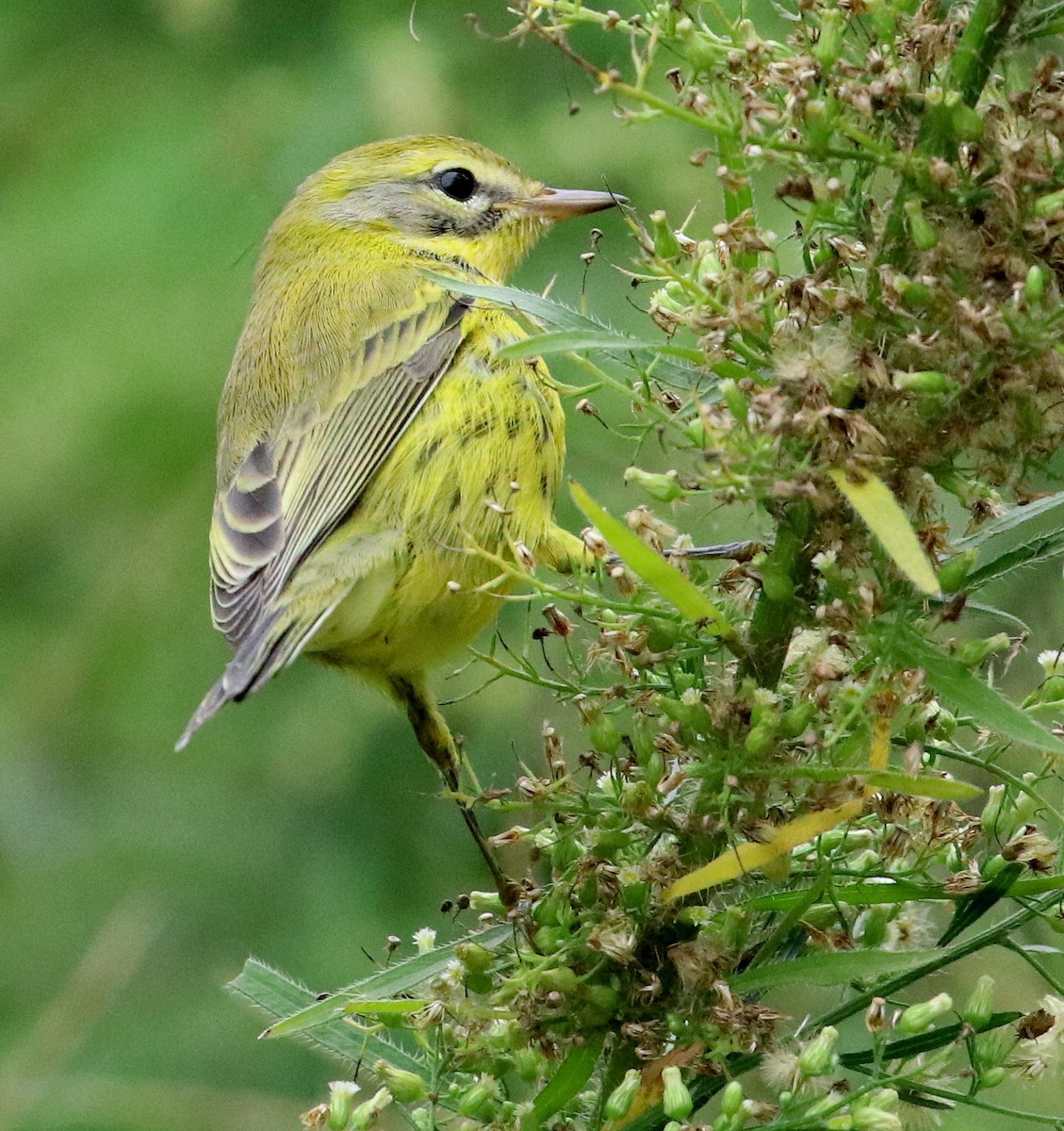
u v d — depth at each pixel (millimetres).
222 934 13617
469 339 8484
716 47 5223
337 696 14055
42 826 14469
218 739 14438
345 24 14305
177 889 13852
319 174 10312
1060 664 5746
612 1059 5586
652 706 5516
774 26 10133
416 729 8438
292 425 8672
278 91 14148
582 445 11961
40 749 14594
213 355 13914
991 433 5020
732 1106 5031
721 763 5234
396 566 8039
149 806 14352
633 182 13000
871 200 5242
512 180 10180
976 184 5047
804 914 5582
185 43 14719
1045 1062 5281
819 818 5176
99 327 14023
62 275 14078
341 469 8211
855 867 5805
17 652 14656
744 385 5168
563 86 13547
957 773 8852
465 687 12797
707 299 5164
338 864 13758
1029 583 9352
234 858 13938
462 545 8047
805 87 5008
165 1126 12539
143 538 14523
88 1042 13039
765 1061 5219
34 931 13961
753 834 5215
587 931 5465
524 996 5422
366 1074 6344
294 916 13688
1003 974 9672
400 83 13578
